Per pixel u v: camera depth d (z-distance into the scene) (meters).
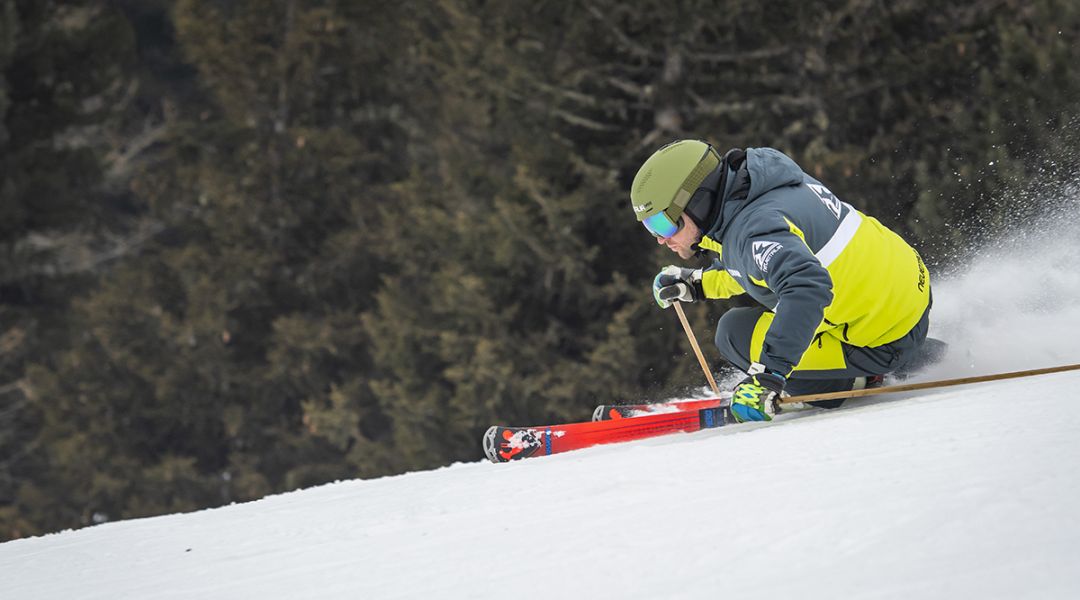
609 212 19.09
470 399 20.05
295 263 27.56
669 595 2.45
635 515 3.29
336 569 3.34
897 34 17.52
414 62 26.92
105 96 29.64
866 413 4.81
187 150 28.75
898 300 5.77
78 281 30.05
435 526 3.79
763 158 5.40
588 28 18.75
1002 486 2.78
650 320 18.50
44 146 28.05
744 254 5.30
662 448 4.78
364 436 25.11
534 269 20.19
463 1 20.39
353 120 28.52
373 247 25.83
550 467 4.90
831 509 2.87
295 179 27.12
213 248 27.77
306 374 25.91
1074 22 15.04
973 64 16.86
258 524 4.71
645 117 19.30
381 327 22.77
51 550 5.00
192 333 26.28
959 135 16.02
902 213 16.50
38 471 28.84
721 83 18.39
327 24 27.28
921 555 2.41
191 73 39.62
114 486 25.91
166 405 26.70
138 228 32.81
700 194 5.45
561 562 2.88
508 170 20.38
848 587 2.29
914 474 3.10
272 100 27.62
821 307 5.04
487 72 19.59
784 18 17.77
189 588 3.44
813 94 17.72
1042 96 14.59
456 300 20.20
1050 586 2.12
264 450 26.80
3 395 29.25
